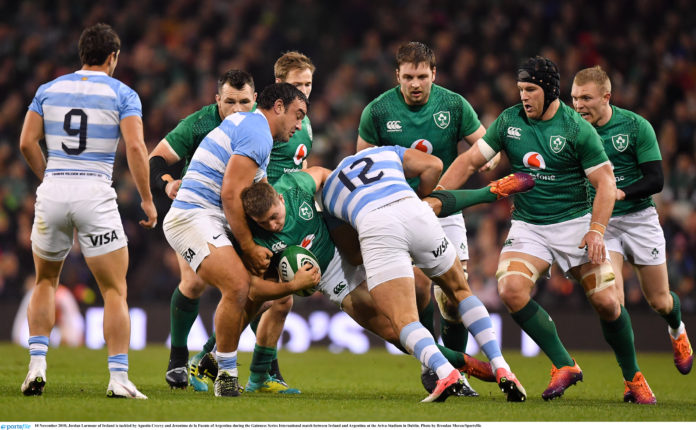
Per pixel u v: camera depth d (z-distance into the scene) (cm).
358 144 2611
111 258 1973
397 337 2183
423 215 2011
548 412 1867
